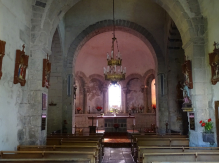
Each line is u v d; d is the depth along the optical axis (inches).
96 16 603.8
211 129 320.5
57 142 342.0
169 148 276.1
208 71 335.0
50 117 541.3
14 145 276.1
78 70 815.1
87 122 820.0
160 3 405.7
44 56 339.0
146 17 601.3
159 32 596.1
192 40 346.0
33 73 321.1
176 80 557.9
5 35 252.1
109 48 817.5
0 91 241.9
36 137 308.0
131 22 604.1
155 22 599.5
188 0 354.9
